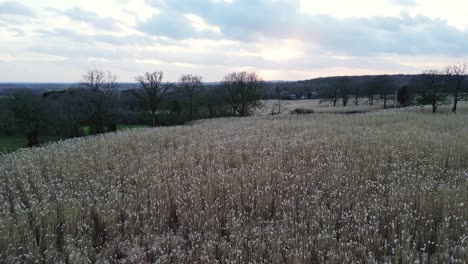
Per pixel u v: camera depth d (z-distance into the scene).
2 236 4.62
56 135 31.83
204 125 24.03
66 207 5.70
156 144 12.95
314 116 30.00
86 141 14.61
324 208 5.67
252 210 5.66
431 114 27.45
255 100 44.16
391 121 21.30
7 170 9.05
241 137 14.13
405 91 48.00
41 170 8.84
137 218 5.37
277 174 7.54
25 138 31.48
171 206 6.13
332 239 4.64
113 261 4.41
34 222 5.28
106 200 6.16
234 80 44.28
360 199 6.10
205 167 8.60
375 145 11.08
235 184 6.78
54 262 4.20
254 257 4.33
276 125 19.88
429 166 8.09
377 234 4.77
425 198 5.80
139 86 36.50
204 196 6.40
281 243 4.59
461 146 10.10
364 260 4.30
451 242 4.54
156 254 4.51
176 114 41.28
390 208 5.48
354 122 21.33
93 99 31.86
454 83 31.48
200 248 4.55
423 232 4.90
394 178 7.25
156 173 7.87
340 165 8.21
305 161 9.01
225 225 5.41
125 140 14.09
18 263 4.15
